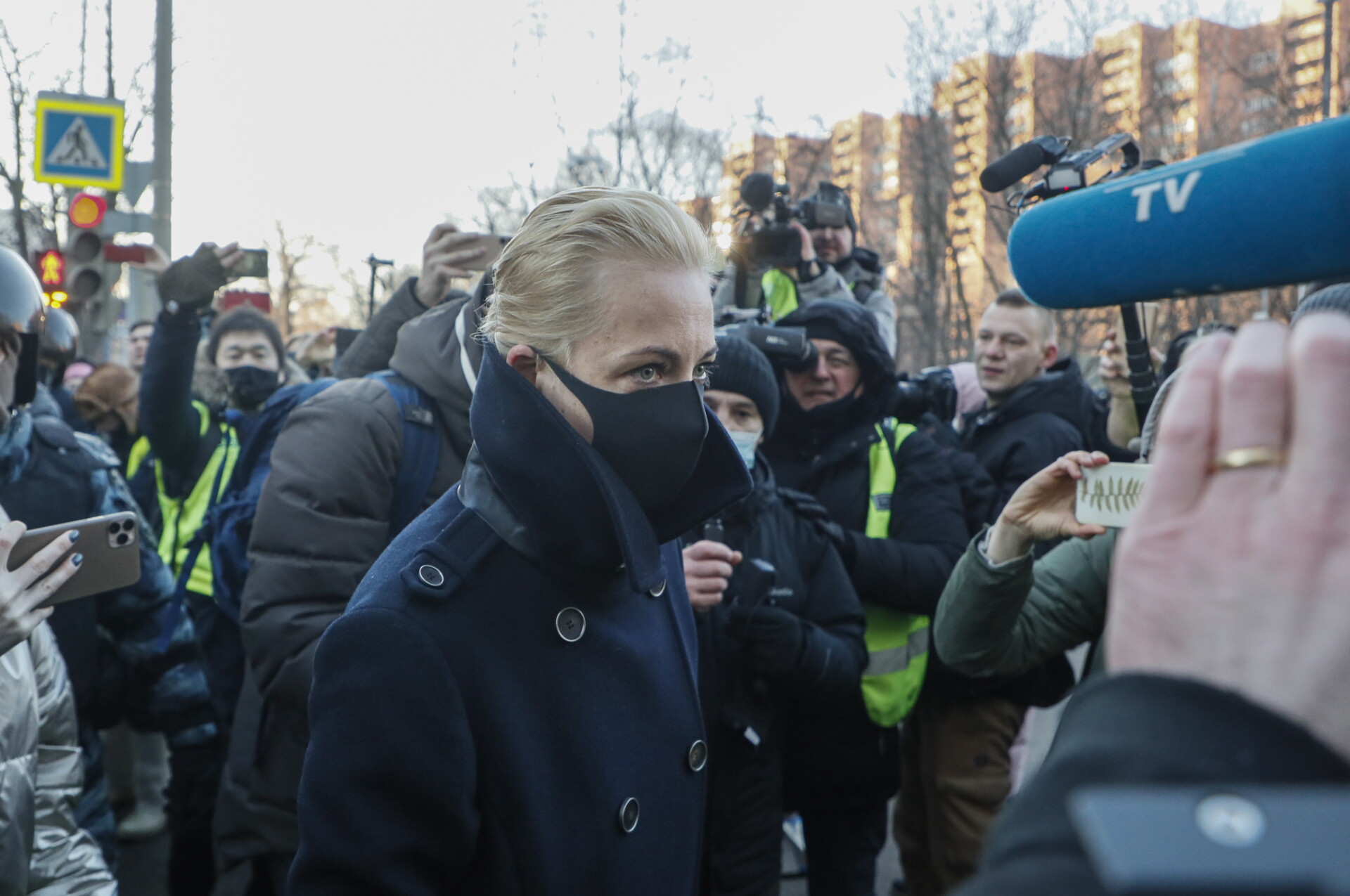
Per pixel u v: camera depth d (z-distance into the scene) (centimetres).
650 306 128
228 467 374
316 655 130
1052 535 180
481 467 138
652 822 134
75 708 198
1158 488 51
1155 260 59
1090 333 1617
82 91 1363
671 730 140
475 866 127
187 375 361
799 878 384
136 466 462
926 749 291
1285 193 52
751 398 253
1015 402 368
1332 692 45
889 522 289
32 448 243
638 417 128
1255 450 48
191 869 270
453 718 123
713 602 226
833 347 294
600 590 136
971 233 1745
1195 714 46
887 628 272
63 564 179
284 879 221
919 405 323
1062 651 212
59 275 880
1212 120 1822
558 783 127
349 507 209
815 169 1609
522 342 132
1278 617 46
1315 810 36
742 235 431
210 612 337
